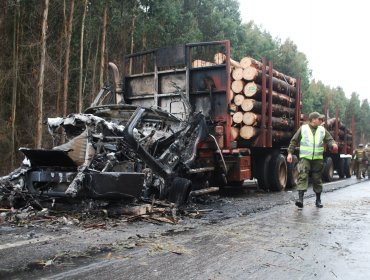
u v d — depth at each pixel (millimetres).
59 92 17625
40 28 17812
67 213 6133
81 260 3953
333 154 17641
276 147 12367
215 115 9703
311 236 5195
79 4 19547
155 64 10609
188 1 31547
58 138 7078
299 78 13469
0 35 17547
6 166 16953
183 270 3711
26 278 3422
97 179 5828
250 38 44281
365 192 11195
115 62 21719
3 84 17750
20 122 18844
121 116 8438
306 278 3553
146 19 23391
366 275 3652
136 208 6273
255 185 13648
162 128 8219
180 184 7289
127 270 3678
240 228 5672
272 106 11555
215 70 9727
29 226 5398
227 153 9359
